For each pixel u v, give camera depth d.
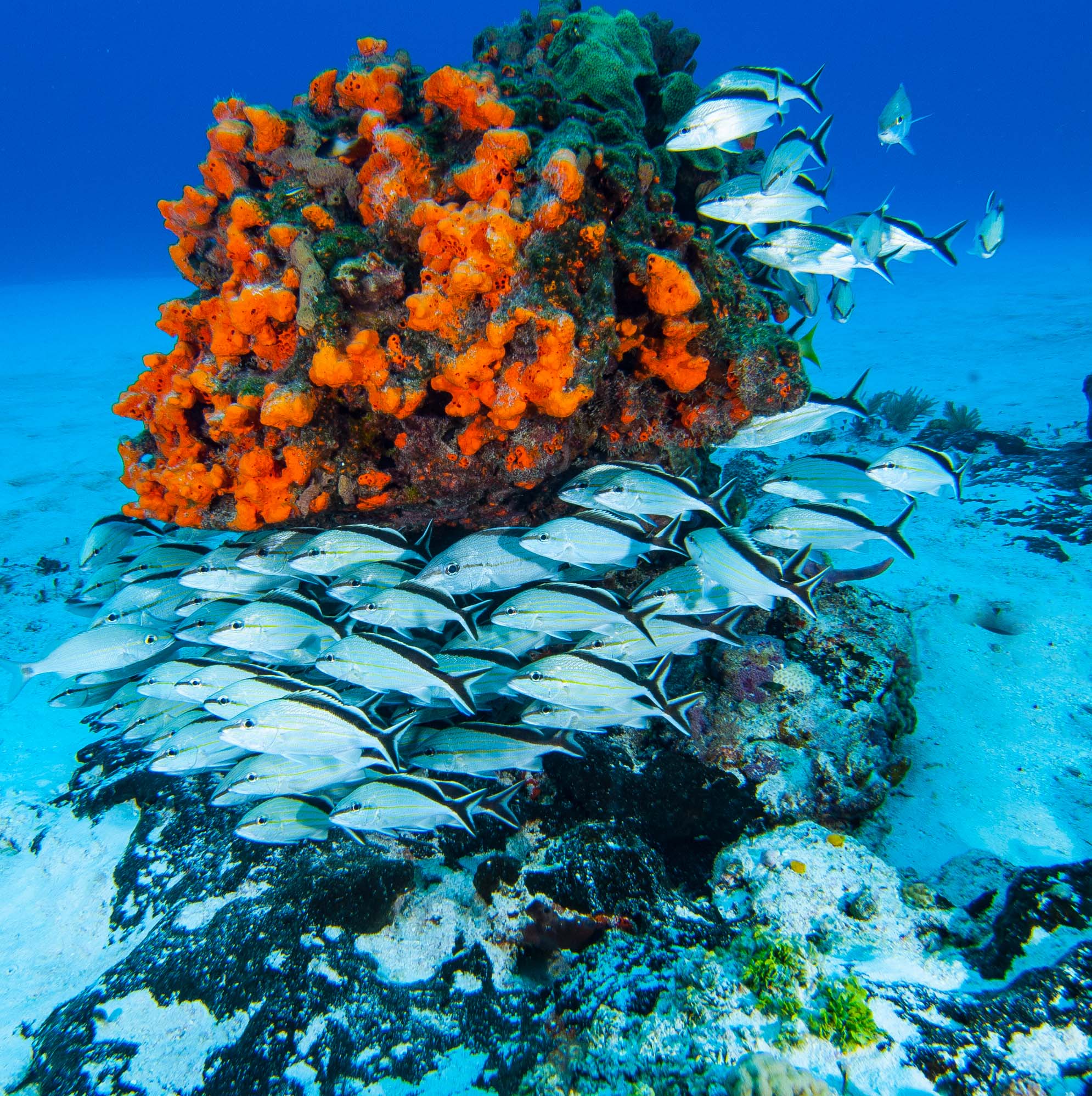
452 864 4.07
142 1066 3.15
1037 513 7.76
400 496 4.15
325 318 3.48
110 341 24.86
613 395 4.04
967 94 115.25
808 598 3.28
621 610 3.50
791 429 4.30
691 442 4.35
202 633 4.35
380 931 3.70
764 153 5.45
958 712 5.12
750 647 4.62
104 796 4.96
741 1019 3.01
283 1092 3.05
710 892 3.73
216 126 3.80
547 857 3.76
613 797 4.08
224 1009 3.33
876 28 114.31
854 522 3.79
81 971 3.91
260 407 3.73
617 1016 3.17
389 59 4.10
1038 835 4.12
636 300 3.79
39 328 28.41
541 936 3.60
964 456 9.73
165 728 4.48
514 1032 3.27
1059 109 109.94
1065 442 9.73
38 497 10.99
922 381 14.32
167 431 4.20
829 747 4.28
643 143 3.92
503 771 4.09
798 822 4.04
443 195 3.61
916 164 96.31
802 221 4.29
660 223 3.81
